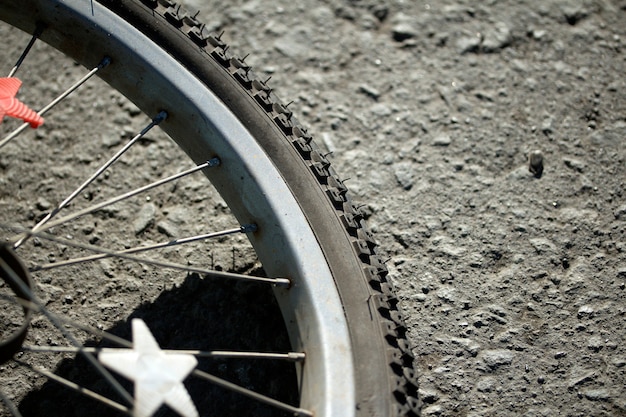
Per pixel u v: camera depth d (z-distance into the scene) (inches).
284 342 33.9
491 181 36.9
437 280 35.1
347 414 28.8
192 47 31.9
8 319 33.9
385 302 30.2
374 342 29.7
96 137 37.4
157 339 33.9
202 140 31.6
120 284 34.7
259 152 31.2
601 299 34.9
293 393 33.2
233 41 39.4
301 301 30.2
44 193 36.3
